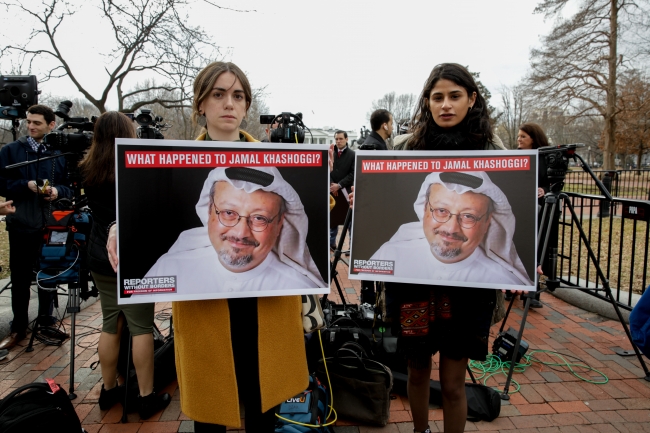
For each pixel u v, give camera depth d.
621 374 3.13
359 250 1.96
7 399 1.95
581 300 4.58
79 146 2.97
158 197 1.58
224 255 1.62
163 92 14.20
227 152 1.63
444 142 1.94
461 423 1.94
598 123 39.78
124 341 2.96
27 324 3.74
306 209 1.69
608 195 2.99
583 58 26.72
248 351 1.68
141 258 1.56
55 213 2.91
